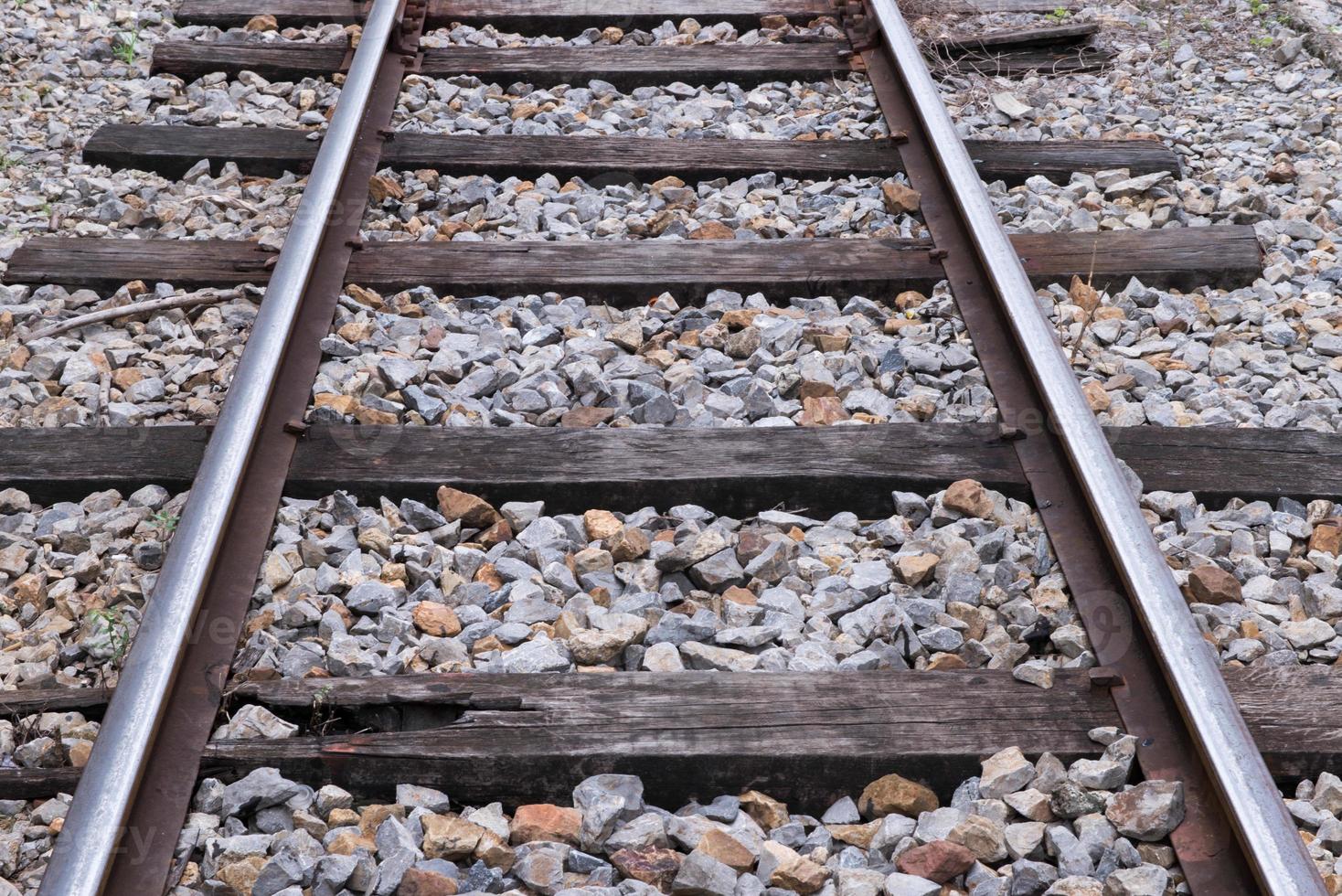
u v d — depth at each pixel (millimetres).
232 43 5367
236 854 2115
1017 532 2871
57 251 4016
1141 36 5730
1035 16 5852
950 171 4086
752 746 2311
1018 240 4109
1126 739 2264
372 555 2803
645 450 3090
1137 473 3092
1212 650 2514
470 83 5125
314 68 5262
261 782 2232
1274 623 2682
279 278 3457
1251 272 3961
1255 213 4312
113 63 5379
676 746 2309
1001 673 2449
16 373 3479
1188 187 4465
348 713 2420
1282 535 2916
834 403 3285
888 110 4781
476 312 3746
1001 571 2730
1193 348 3604
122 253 4016
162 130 4781
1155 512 3014
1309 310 3797
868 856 2186
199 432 3232
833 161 4508
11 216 4270
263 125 4895
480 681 2432
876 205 4242
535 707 2379
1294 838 1980
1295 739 2332
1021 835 2170
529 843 2178
